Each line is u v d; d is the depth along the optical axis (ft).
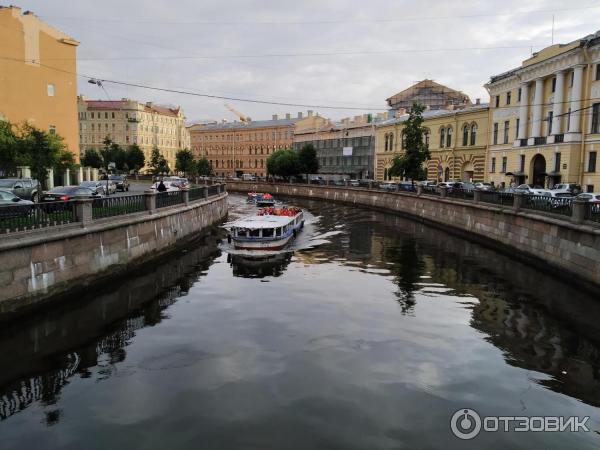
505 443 27.14
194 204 98.27
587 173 121.19
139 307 50.62
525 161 146.00
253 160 370.12
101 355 38.29
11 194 64.85
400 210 151.12
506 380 34.76
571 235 60.90
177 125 415.44
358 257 80.28
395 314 49.19
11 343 40.60
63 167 141.08
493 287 60.18
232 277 64.75
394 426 28.43
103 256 56.24
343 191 199.52
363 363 37.06
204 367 36.14
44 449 26.04
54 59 167.22
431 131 199.00
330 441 26.76
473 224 99.25
